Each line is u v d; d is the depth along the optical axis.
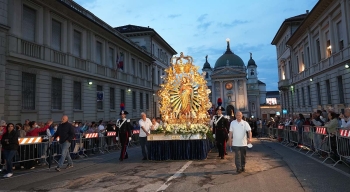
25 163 10.22
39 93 17.11
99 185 7.02
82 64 22.25
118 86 28.95
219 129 11.41
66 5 19.41
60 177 8.28
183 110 12.70
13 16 15.34
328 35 26.58
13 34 15.23
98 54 25.64
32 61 16.33
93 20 23.69
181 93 12.77
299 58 36.66
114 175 8.26
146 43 40.00
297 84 37.88
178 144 10.97
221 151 11.26
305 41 33.28
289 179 7.24
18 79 15.48
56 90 19.11
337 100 23.61
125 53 31.45
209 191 6.19
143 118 11.68
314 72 29.66
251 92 97.12
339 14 22.95
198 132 10.94
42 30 17.84
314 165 9.27
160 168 9.23
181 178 7.57
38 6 17.55
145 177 7.83
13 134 8.89
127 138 11.77
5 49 14.64
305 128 13.44
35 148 10.49
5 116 14.48
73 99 20.89
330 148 9.88
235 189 6.32
